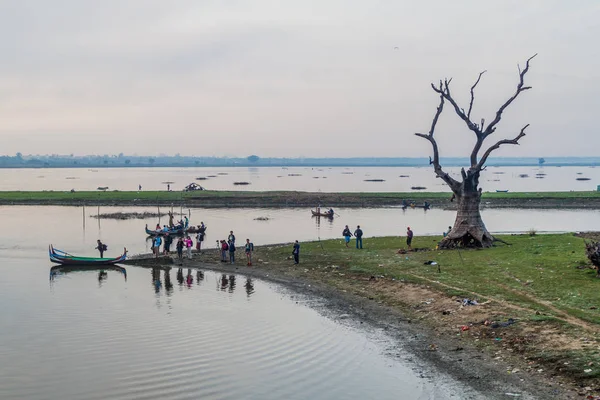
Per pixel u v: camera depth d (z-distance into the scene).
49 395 18.16
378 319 26.75
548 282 28.64
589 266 31.27
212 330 25.50
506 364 19.69
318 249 46.81
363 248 46.06
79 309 29.64
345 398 17.77
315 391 18.34
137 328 25.83
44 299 32.19
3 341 23.88
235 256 46.28
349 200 116.38
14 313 28.80
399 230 70.12
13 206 106.44
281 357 21.66
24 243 58.53
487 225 76.38
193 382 19.17
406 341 23.25
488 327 23.25
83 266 43.66
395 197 119.62
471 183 42.94
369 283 33.50
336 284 34.34
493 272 32.44
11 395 18.16
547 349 20.16
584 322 22.14
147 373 19.98
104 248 45.31
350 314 27.92
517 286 28.70
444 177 43.75
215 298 32.19
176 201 113.44
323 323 26.50
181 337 24.41
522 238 47.03
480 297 27.31
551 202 109.88
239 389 18.52
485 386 18.12
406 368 20.23
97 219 85.31
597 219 84.69
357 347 22.77
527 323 22.80
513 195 116.56
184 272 40.78
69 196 116.62
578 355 19.19
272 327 25.89
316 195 121.81
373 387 18.58
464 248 42.31
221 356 21.81
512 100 41.97
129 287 35.59
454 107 42.84
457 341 22.56
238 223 80.00
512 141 41.41
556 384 17.61
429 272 34.16
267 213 96.50
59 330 25.59
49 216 89.19
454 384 18.53
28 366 20.80
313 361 21.22
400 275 34.03
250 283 36.38
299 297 32.00
